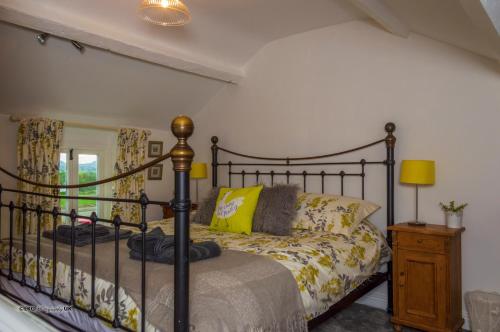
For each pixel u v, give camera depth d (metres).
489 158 2.54
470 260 2.61
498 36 1.67
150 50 2.95
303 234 2.59
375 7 2.32
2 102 3.06
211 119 4.24
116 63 3.17
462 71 2.65
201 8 2.85
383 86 3.02
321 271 2.02
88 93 3.35
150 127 4.18
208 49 3.42
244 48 3.65
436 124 2.76
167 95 3.84
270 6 2.87
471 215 2.61
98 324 1.59
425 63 2.81
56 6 2.39
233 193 2.88
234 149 4.04
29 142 3.14
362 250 2.50
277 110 3.68
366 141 3.11
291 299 1.71
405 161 2.63
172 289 1.39
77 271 1.74
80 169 3.75
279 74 3.66
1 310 1.04
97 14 2.57
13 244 2.17
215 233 2.67
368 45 3.10
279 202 2.71
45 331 0.97
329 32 3.33
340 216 2.68
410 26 2.65
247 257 1.90
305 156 3.48
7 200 3.16
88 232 2.09
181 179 1.21
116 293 1.49
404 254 2.50
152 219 4.18
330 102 3.32
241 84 3.96
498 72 2.51
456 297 2.47
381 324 2.68
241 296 1.46
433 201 2.75
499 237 2.51
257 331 1.41
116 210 3.79
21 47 2.67
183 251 1.21
